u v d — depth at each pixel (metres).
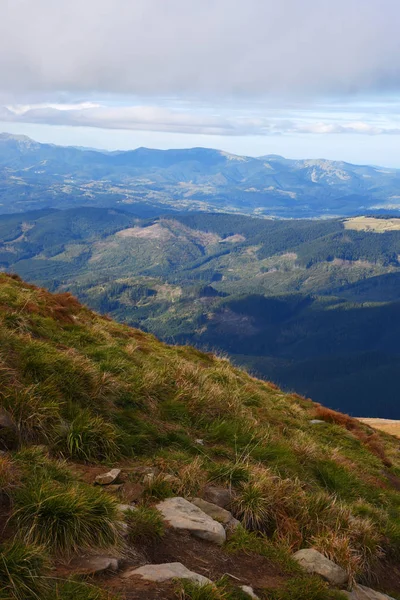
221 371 17.25
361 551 7.93
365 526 8.44
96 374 9.79
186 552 6.11
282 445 11.33
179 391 11.70
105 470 7.43
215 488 8.02
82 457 7.59
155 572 5.24
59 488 5.84
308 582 6.24
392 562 8.77
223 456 9.70
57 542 5.26
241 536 6.83
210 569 5.91
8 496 5.56
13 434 7.05
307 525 7.79
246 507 7.57
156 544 6.01
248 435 10.95
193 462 8.35
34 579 4.51
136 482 7.34
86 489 6.19
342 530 8.10
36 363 8.80
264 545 6.87
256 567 6.35
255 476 8.41
